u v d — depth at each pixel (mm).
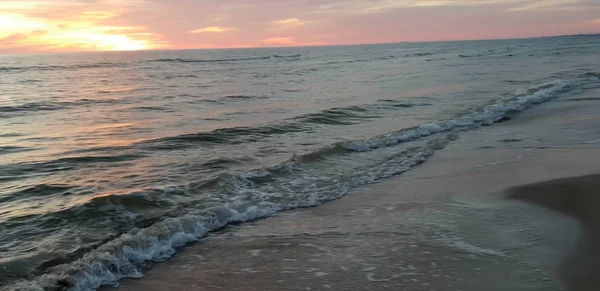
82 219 6727
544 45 111688
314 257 5414
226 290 4699
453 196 7438
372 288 4570
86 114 18031
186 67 54938
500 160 9578
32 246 5840
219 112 18016
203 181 8359
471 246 5457
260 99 22156
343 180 8719
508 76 30078
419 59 65125
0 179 8953
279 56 91125
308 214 7020
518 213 6422
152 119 16516
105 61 74375
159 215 6867
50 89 28672
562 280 4527
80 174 9297
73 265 5125
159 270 5223
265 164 9906
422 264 5055
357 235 6027
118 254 5410
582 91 19859
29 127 15133
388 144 11711
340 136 12961
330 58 77000
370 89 25422
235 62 67188
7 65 60719
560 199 6797
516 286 4453
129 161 10328
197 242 6016
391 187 8234
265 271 5094
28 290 4645
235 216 6863
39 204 7484
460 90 23031
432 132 13117
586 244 5309
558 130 12266
